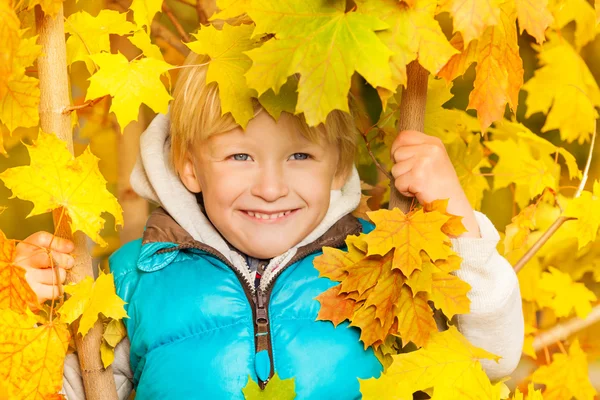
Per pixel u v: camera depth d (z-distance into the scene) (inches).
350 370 47.9
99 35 48.9
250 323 48.6
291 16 41.1
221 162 48.2
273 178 47.8
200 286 49.3
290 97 44.9
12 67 41.6
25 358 43.8
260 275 50.4
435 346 45.6
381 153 56.1
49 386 44.0
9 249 43.5
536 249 53.4
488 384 45.3
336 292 46.9
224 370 47.8
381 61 40.5
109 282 45.2
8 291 43.6
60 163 43.8
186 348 48.4
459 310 44.9
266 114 47.0
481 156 55.4
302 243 49.7
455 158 55.3
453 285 44.9
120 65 43.7
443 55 41.1
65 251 45.3
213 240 49.9
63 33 44.2
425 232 43.8
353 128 49.9
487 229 47.1
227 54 44.7
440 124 53.7
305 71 40.7
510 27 43.1
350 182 51.0
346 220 50.9
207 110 47.8
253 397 46.6
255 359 47.8
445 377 45.0
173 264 50.2
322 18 41.1
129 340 50.3
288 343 48.0
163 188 50.7
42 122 44.3
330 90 40.6
